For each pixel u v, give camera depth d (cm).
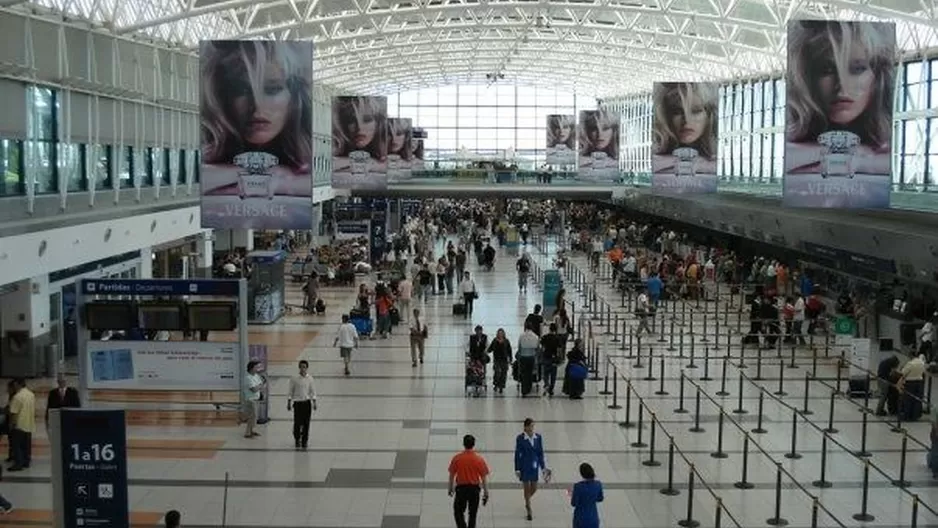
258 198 1970
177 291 1903
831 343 2803
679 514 1423
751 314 2866
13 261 2011
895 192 2989
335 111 3884
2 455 1678
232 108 1955
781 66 4841
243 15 4412
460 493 1291
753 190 4416
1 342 2269
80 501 934
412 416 1977
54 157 2447
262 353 1914
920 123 3506
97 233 2508
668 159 3319
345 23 4966
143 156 3127
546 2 4156
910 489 1545
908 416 1973
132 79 3016
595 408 2048
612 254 4281
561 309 2680
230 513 1410
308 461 1666
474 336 2181
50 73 2402
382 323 2922
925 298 2873
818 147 2080
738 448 1767
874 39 2059
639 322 2998
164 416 1962
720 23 4106
